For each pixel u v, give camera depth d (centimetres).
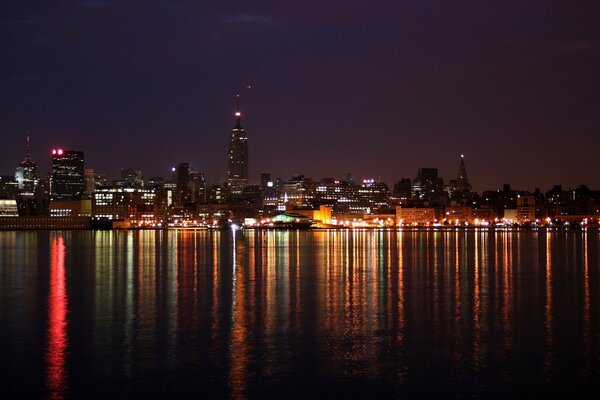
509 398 4734
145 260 16638
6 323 7206
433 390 4884
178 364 5509
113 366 5453
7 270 13575
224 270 13612
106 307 8306
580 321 7319
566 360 5631
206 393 4819
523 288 10331
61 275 12456
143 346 6109
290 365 5481
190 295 9456
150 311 7981
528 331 6762
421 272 13150
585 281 11388
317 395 4784
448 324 7131
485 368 5406
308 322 7244
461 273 12925
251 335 6575
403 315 7688
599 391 4869
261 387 4944
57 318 7506
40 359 5662
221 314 7762
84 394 4803
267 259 17150
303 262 16038
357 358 5697
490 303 8650
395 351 5928
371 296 9338
